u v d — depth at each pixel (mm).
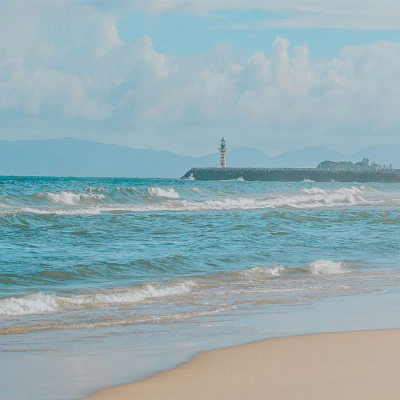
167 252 45375
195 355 18453
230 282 34469
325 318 24438
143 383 15656
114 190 99438
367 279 36125
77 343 20219
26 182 190000
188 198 110000
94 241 51188
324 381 15398
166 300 28562
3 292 30219
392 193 168250
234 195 123688
